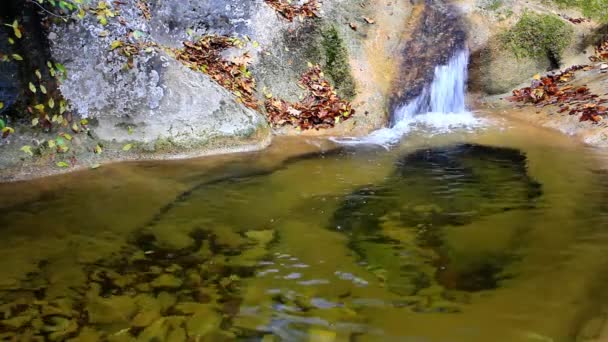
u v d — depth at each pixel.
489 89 8.86
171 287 3.76
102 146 6.14
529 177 5.59
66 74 5.88
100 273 3.93
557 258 3.92
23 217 4.80
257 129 6.80
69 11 6.04
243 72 7.62
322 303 3.54
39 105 5.80
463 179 5.65
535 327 3.17
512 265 3.87
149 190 5.42
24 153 5.69
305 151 6.73
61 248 4.28
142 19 7.07
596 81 7.88
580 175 5.53
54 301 3.60
